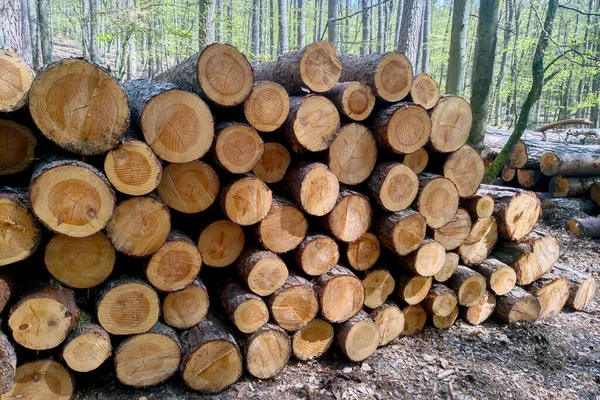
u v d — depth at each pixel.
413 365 2.77
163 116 2.11
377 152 2.81
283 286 2.59
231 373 2.44
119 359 2.24
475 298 3.23
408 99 2.87
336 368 2.72
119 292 2.20
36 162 2.14
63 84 1.83
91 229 1.90
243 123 2.37
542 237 3.48
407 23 7.57
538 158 5.92
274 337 2.55
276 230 2.55
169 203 2.33
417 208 2.89
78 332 2.11
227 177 2.53
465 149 3.10
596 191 5.91
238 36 11.48
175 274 2.32
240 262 2.61
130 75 11.93
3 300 1.91
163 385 2.41
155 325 2.36
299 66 2.52
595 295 3.96
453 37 6.54
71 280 2.12
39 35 7.97
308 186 2.51
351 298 2.74
